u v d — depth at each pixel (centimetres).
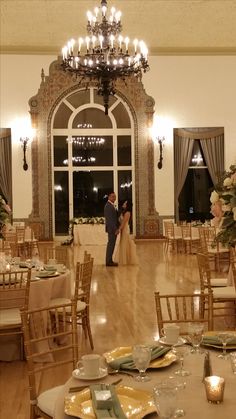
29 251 1339
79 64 920
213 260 1029
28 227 1410
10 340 485
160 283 877
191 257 1220
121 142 1670
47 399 274
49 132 1612
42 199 1606
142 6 1340
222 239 274
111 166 1673
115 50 921
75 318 310
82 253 1308
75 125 1662
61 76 1616
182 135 1636
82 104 1658
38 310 296
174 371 233
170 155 1639
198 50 1630
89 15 917
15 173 1595
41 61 1605
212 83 1642
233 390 208
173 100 1636
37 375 441
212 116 1645
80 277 525
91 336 534
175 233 1344
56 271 546
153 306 700
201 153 1666
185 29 1500
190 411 187
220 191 273
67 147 1658
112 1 1302
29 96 1602
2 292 483
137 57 911
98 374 229
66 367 459
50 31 1497
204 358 240
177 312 346
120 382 221
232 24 1472
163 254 1292
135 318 638
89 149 1667
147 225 1634
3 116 1592
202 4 1339
